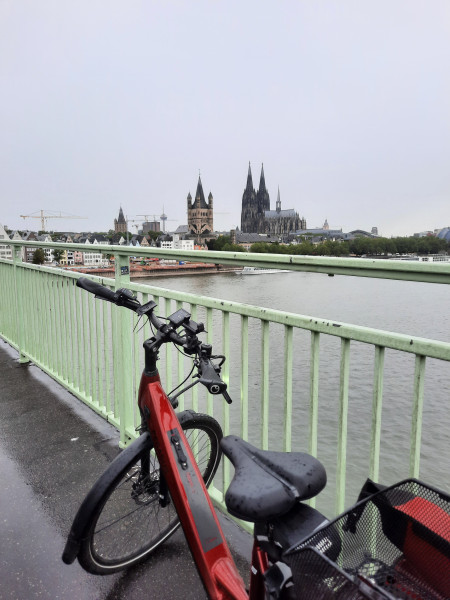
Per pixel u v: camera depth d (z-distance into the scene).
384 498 1.00
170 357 2.58
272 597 0.99
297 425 19.14
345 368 1.65
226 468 2.35
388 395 21.30
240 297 53.31
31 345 4.71
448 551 0.90
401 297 58.53
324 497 12.83
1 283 5.49
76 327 3.68
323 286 74.62
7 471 2.87
